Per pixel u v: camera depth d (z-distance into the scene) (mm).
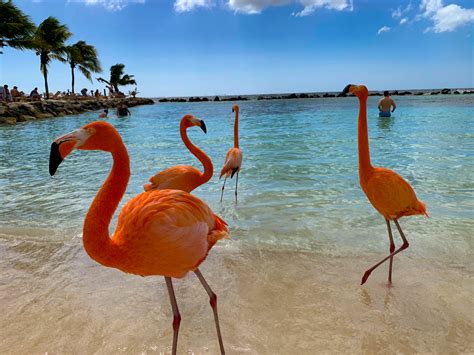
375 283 3402
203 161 4688
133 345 2672
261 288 3359
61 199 6289
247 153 10336
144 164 9266
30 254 4145
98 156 10953
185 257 2248
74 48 40219
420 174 7160
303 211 5387
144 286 3498
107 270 3807
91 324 2910
